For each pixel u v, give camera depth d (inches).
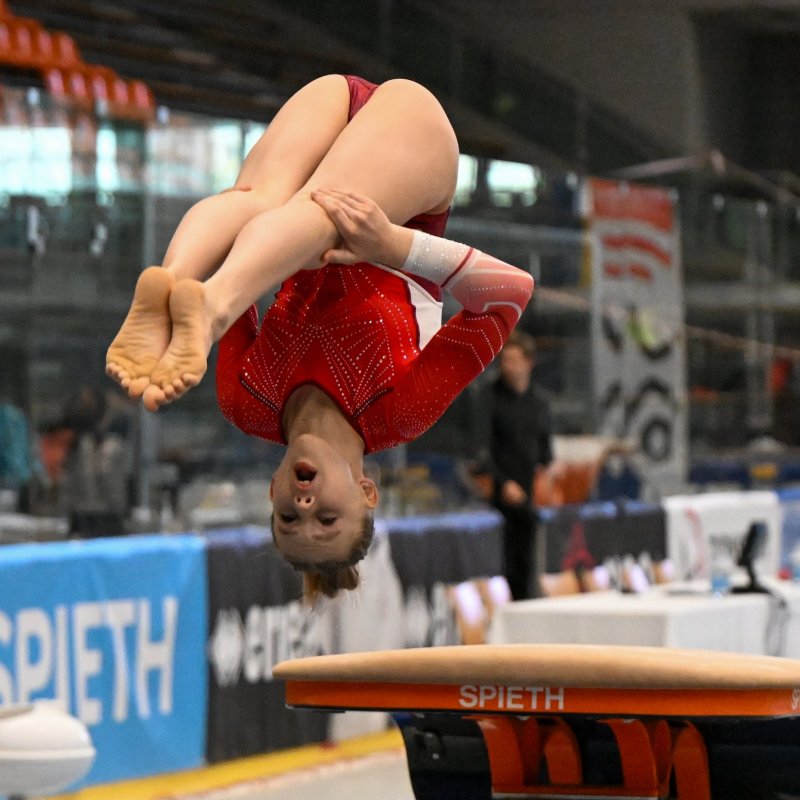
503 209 579.2
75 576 403.2
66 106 446.9
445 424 569.9
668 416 668.7
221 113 781.3
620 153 1090.7
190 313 182.7
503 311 209.2
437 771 255.3
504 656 215.3
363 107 220.7
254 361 219.0
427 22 992.9
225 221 199.2
